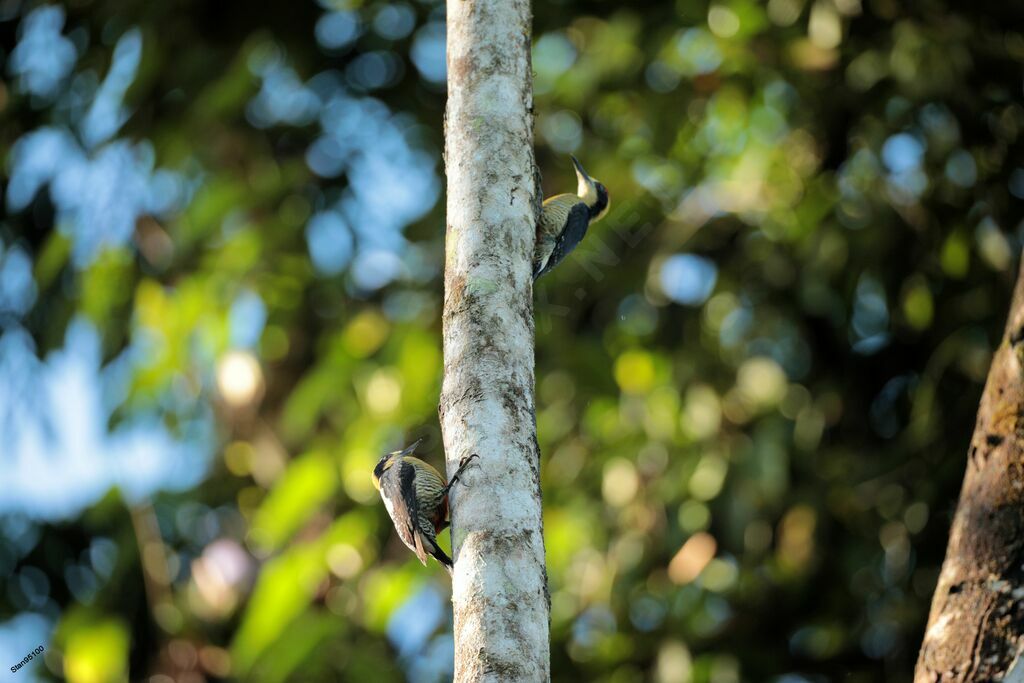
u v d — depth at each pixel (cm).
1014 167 1252
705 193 1284
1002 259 1223
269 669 1136
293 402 1195
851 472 1220
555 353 1236
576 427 1284
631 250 1273
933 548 1184
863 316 1261
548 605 520
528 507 530
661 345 1270
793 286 1255
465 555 519
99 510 1287
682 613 1202
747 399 1235
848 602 1204
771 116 1282
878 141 1234
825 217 1228
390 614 1163
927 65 1221
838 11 1235
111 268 1282
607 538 1249
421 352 1197
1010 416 591
